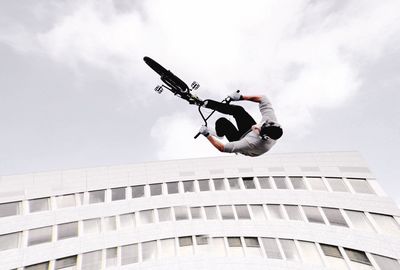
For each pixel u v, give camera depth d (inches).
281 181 1038.4
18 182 910.4
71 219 887.7
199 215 969.5
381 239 816.3
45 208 891.4
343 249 829.8
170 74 123.0
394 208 867.4
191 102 127.0
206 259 856.3
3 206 850.1
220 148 122.2
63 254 810.8
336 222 893.8
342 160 1032.8
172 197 1003.9
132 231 902.4
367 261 792.9
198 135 131.0
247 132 120.3
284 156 1096.2
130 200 975.0
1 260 752.3
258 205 987.3
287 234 897.5
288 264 826.8
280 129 109.6
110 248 858.1
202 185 1050.7
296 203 966.4
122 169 1046.4
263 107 116.8
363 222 873.5
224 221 950.4
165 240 899.4
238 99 120.2
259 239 897.5
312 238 871.7
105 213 926.4
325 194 964.0
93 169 1021.2
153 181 1040.2
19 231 817.5
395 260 773.3
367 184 954.1
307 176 1028.5
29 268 768.3
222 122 127.0
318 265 813.2
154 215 952.9
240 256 863.1
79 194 954.1
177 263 844.6
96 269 808.3
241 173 1074.1
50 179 954.1
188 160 1113.4
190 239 908.0
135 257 852.0
